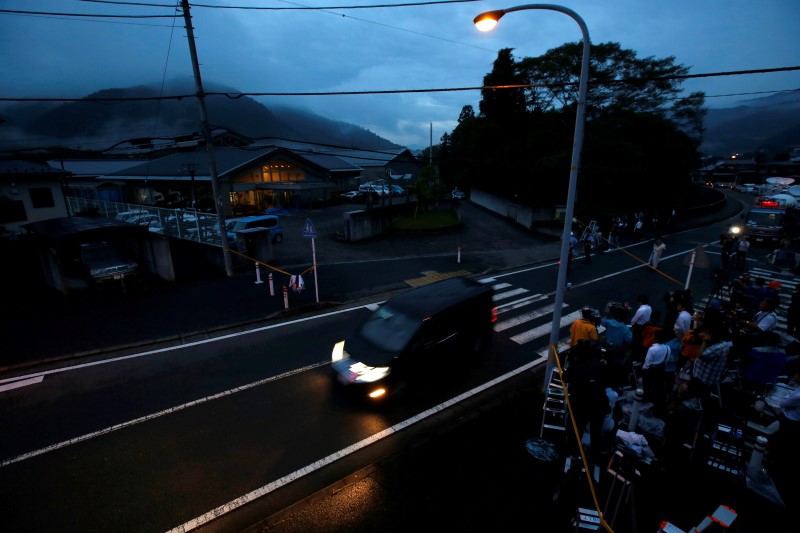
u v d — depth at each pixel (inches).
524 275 688.4
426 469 248.2
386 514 215.8
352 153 2997.0
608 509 207.0
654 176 1226.0
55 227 567.2
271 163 1481.3
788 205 1120.2
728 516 156.6
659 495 216.7
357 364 315.6
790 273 701.3
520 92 1411.2
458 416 303.3
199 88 570.3
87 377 351.6
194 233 717.9
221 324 464.1
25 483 235.3
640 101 1371.8
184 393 327.9
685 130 1443.2
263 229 748.6
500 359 392.8
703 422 236.7
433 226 1116.5
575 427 223.1
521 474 242.5
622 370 295.0
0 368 361.4
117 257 622.5
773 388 279.7
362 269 719.7
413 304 357.7
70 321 465.4
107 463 251.3
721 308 397.4
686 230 1170.0
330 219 1336.1
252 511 219.5
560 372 288.5
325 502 224.4
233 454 260.4
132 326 454.9
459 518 211.6
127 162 1937.7
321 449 266.5
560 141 1249.4
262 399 320.5
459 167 2047.2
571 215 287.7
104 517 213.9
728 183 2987.2
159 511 218.4
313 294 573.6
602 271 714.2
